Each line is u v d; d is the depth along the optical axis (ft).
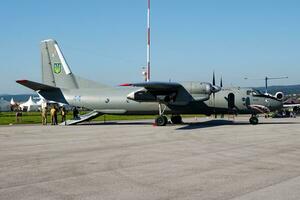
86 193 27.43
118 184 30.30
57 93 110.52
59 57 110.83
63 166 38.88
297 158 42.32
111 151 50.37
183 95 99.45
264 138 64.28
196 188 28.71
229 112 102.53
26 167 38.42
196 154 46.39
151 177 32.91
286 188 28.07
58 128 97.14
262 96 101.19
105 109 107.24
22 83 102.58
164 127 95.35
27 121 141.79
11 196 26.68
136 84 91.04
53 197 26.37
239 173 34.14
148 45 126.82
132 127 98.02
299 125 97.60
